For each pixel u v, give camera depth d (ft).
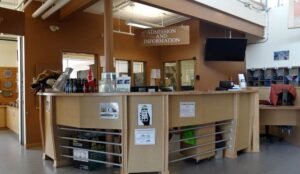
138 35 20.77
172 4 17.43
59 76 15.89
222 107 15.30
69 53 22.65
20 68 20.11
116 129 12.55
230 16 22.85
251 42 28.89
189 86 26.53
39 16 19.67
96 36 23.35
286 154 16.44
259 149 17.53
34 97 19.77
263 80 27.61
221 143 16.03
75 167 14.11
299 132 18.43
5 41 30.40
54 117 14.17
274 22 26.99
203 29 25.41
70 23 21.65
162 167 12.59
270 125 19.88
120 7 22.09
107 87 13.26
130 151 12.41
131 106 12.34
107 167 13.92
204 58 25.36
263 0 27.30
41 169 13.87
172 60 28.04
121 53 25.68
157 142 12.57
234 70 28.35
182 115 13.35
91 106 12.76
